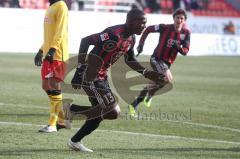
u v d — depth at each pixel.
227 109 44.09
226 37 111.69
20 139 28.67
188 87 58.91
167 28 41.91
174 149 27.94
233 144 30.06
